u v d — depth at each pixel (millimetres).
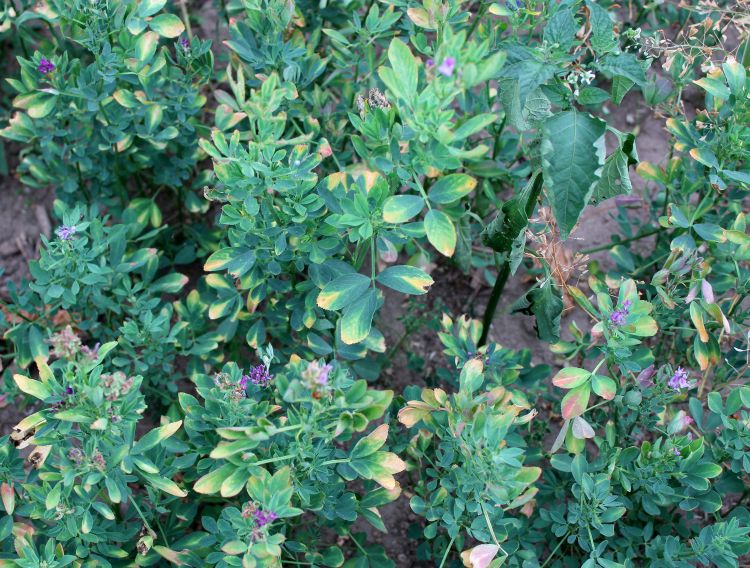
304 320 428
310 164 381
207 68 487
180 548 396
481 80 306
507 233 427
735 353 469
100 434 346
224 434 318
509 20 460
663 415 441
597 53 364
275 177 376
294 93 434
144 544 368
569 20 351
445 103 315
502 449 355
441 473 424
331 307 375
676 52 475
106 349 348
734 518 377
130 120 484
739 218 429
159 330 433
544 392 487
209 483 333
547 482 449
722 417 397
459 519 400
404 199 351
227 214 389
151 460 382
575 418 395
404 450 455
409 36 461
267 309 454
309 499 362
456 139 319
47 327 465
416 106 320
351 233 374
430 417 403
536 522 423
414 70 323
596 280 438
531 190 406
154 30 457
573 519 390
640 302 382
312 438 346
